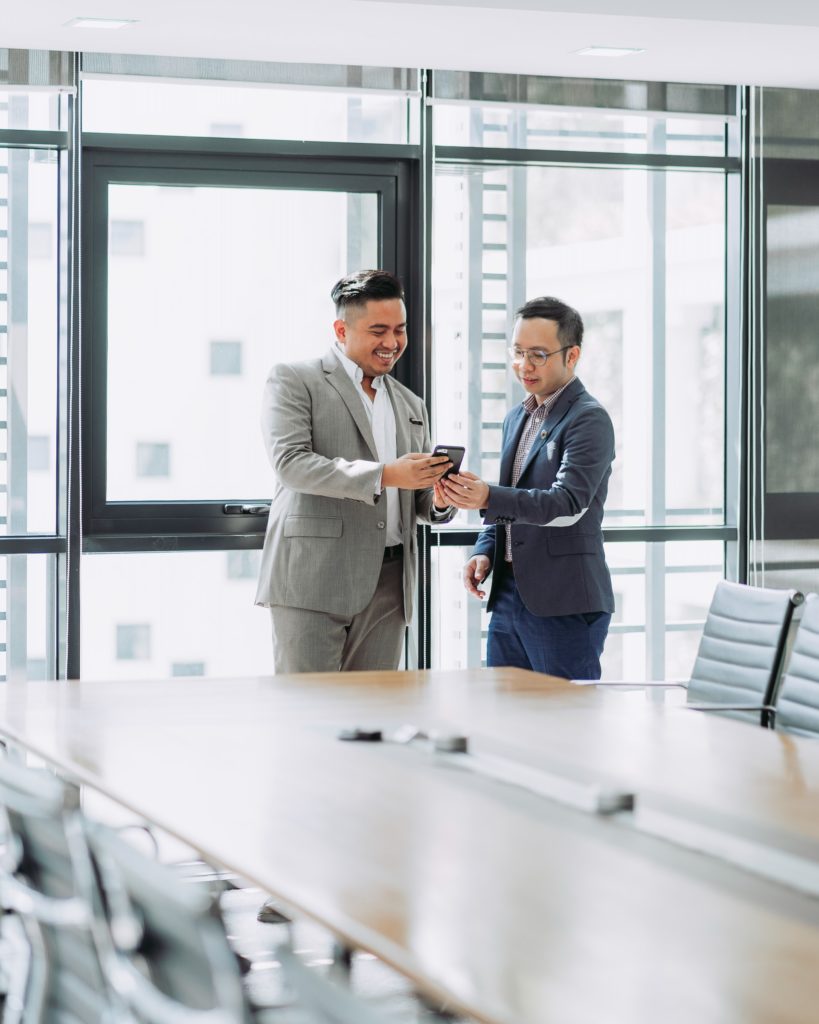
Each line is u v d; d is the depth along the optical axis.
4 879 2.12
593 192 5.87
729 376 6.04
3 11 4.53
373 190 5.60
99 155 5.31
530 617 4.72
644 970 1.61
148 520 5.43
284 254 5.57
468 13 4.59
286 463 4.38
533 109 5.70
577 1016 1.47
